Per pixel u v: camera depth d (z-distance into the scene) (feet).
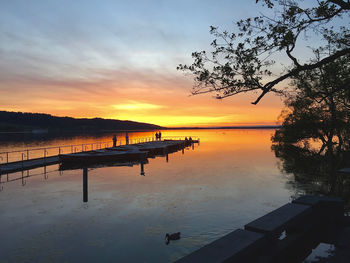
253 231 13.19
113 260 24.72
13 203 43.68
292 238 16.37
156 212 38.86
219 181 62.80
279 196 47.14
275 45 17.85
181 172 77.66
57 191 52.39
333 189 49.98
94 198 47.03
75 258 25.00
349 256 14.57
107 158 98.17
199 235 30.25
